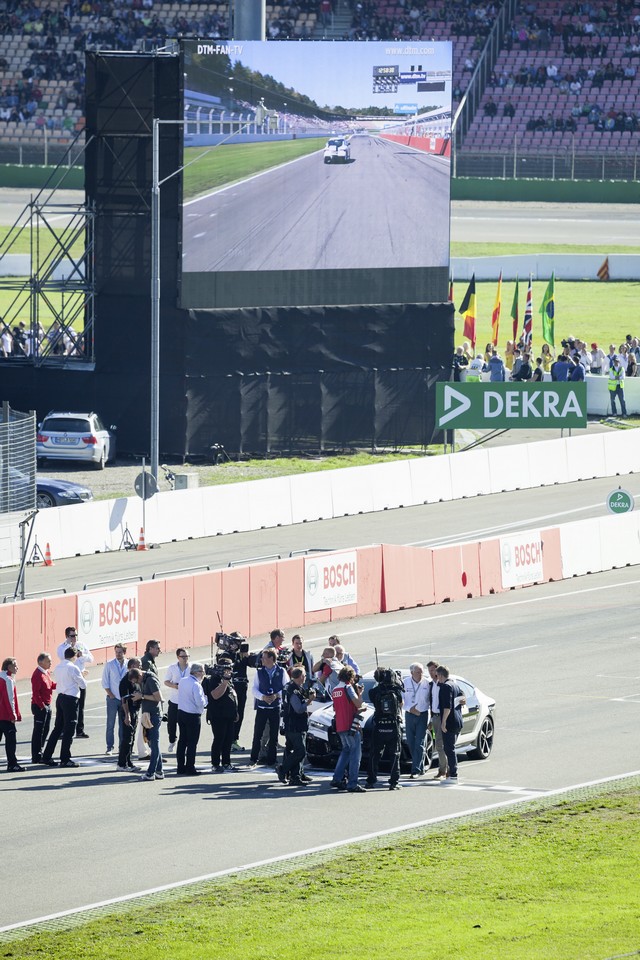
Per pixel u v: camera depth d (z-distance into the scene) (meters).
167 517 166.62
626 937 55.38
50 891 64.50
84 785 86.88
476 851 70.19
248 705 114.12
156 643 91.44
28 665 116.50
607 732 98.94
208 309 199.62
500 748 95.44
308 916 59.44
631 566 172.50
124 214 199.38
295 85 199.25
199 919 59.38
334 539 167.25
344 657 95.38
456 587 151.88
